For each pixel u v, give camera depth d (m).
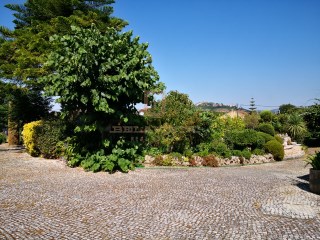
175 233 4.99
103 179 9.38
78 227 5.17
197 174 10.90
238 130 17.45
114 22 16.83
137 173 10.59
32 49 14.81
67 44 10.57
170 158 12.70
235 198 7.41
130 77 10.20
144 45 11.31
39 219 5.52
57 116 15.43
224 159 14.03
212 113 15.67
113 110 10.43
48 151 12.78
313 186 8.13
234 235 4.93
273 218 5.85
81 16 16.16
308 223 5.55
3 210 5.99
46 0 16.80
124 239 4.71
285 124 25.66
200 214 6.05
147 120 13.41
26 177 9.40
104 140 10.82
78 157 11.27
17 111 17.38
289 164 15.47
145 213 6.05
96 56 9.97
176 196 7.48
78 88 10.34
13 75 14.80
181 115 14.12
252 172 12.05
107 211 6.12
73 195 7.33
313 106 11.77
